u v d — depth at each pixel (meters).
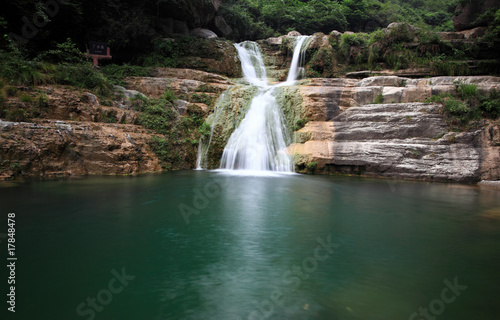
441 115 14.24
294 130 16.00
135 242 5.63
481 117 14.11
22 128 10.71
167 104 16.34
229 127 16.45
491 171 12.89
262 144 16.06
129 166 12.63
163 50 22.19
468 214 7.96
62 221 6.52
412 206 8.76
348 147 14.59
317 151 14.70
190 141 15.78
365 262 5.00
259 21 32.28
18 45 15.79
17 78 12.39
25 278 4.22
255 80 21.91
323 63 22.78
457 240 6.04
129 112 14.71
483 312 3.66
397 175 13.70
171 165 14.72
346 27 33.84
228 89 18.34
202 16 26.27
